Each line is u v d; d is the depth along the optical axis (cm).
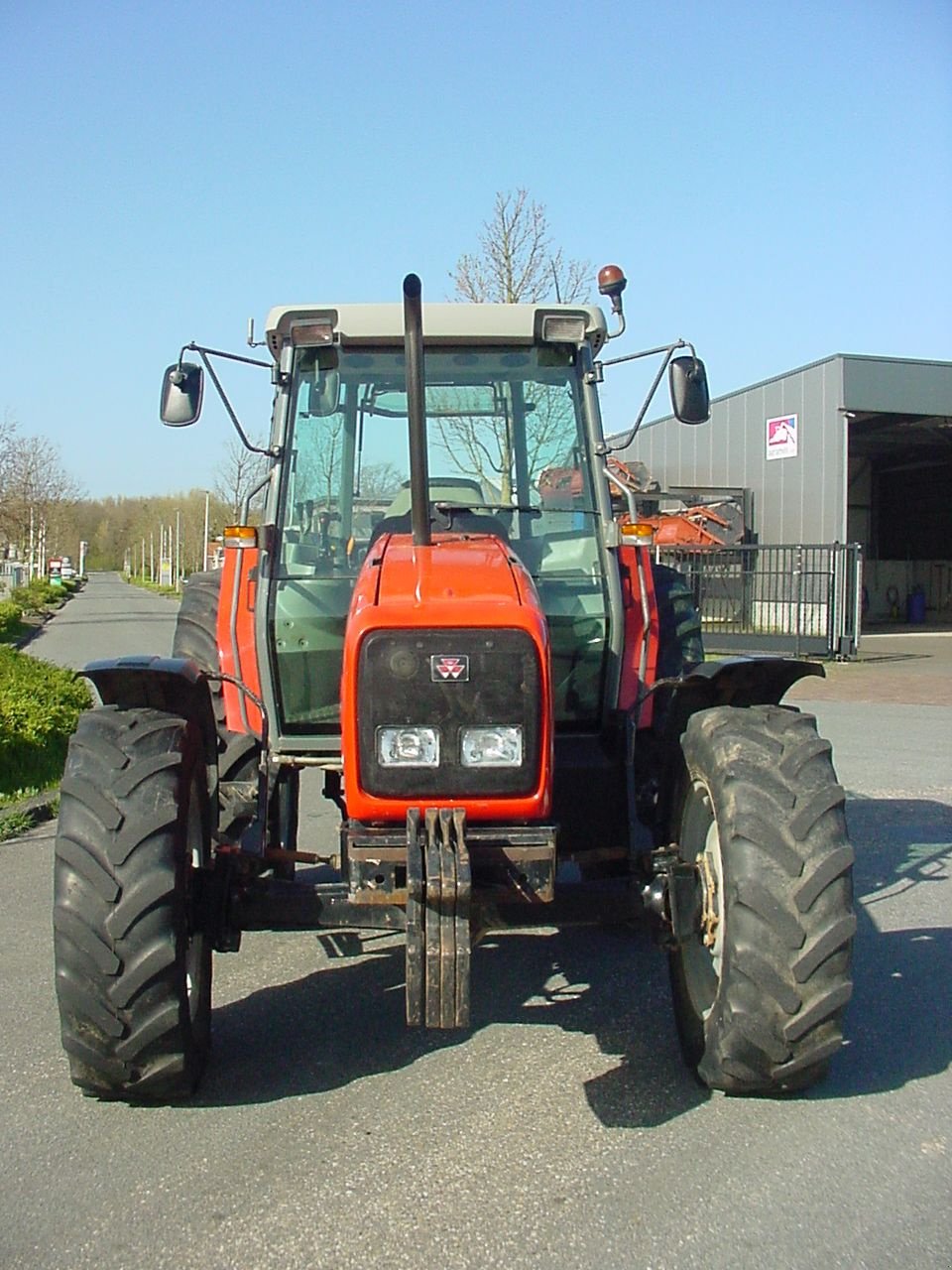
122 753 400
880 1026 477
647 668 490
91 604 5181
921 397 2870
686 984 420
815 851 377
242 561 498
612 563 482
